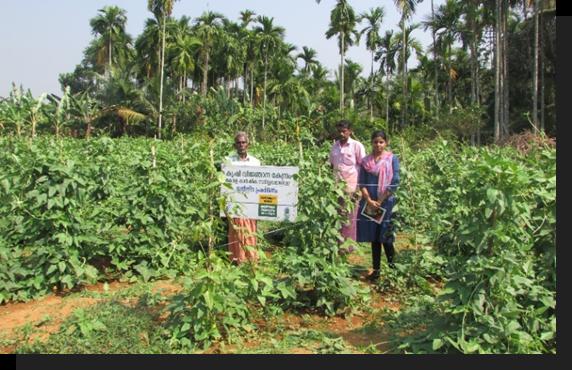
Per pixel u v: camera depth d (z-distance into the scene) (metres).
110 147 8.30
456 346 3.81
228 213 4.84
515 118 39.06
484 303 4.04
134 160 7.20
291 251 5.23
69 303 5.50
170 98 39.38
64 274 5.86
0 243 5.93
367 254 7.77
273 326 4.86
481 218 4.02
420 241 6.29
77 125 29.83
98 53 55.03
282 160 11.00
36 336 4.65
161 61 41.03
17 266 5.75
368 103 53.25
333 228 5.30
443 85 53.06
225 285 4.57
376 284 6.29
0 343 4.48
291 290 5.07
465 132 32.09
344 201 5.78
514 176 3.78
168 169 6.86
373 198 6.34
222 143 9.37
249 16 49.53
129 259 6.56
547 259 4.28
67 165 5.80
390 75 49.88
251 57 47.50
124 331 4.59
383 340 4.65
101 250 6.48
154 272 6.39
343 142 6.88
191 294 4.40
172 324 4.62
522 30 37.31
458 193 6.16
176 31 42.34
